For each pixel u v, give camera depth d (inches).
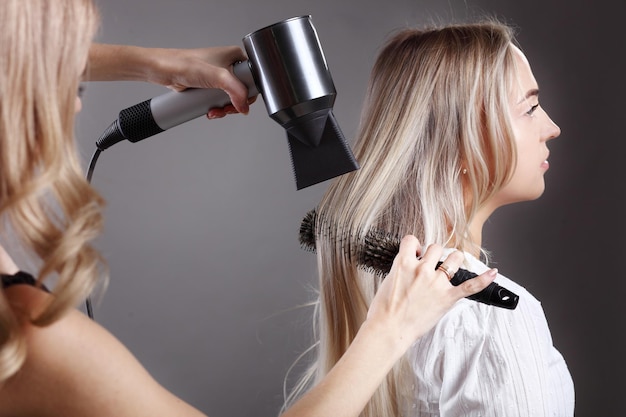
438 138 46.3
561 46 109.3
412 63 47.6
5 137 24.7
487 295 32.7
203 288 105.1
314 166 35.9
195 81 38.6
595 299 110.9
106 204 27.2
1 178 25.1
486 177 46.1
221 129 105.0
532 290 110.4
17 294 25.3
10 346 24.0
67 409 25.6
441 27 49.3
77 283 25.2
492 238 110.3
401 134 46.5
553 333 110.7
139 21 101.4
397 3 106.8
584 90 109.8
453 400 42.7
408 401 44.9
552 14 109.0
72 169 26.0
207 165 104.7
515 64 46.9
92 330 26.0
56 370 25.3
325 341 48.7
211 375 105.9
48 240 25.2
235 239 105.7
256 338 106.4
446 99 46.3
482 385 42.3
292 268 106.7
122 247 103.0
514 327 43.1
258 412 106.5
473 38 47.1
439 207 45.8
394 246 38.0
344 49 106.3
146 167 103.4
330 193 47.6
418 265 31.9
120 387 25.9
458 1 107.3
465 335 42.9
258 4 103.9
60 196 25.7
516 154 46.4
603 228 110.6
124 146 102.7
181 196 104.3
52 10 25.2
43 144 25.2
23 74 24.7
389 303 31.3
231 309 105.9
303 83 35.0
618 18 109.6
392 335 30.7
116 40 101.0
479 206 47.6
